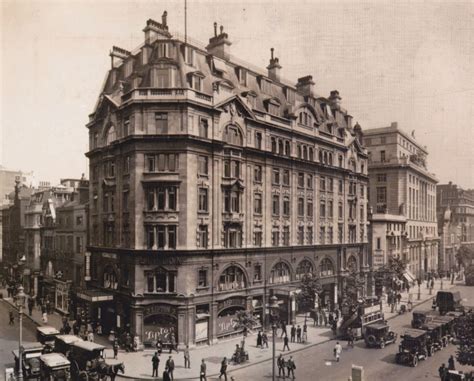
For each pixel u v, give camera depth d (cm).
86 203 5022
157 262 3691
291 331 3972
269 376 3002
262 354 3534
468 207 6838
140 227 3738
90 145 4831
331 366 3222
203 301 3797
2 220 8600
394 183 6962
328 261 5525
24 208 7588
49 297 5766
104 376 2898
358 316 4050
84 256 4978
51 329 3650
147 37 4297
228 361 3316
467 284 6769
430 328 3638
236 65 4672
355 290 5272
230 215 4097
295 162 4962
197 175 3812
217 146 3969
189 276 3697
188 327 3656
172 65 3828
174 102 3706
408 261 6725
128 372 3053
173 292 3672
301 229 5056
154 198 3738
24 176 8356
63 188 6400
